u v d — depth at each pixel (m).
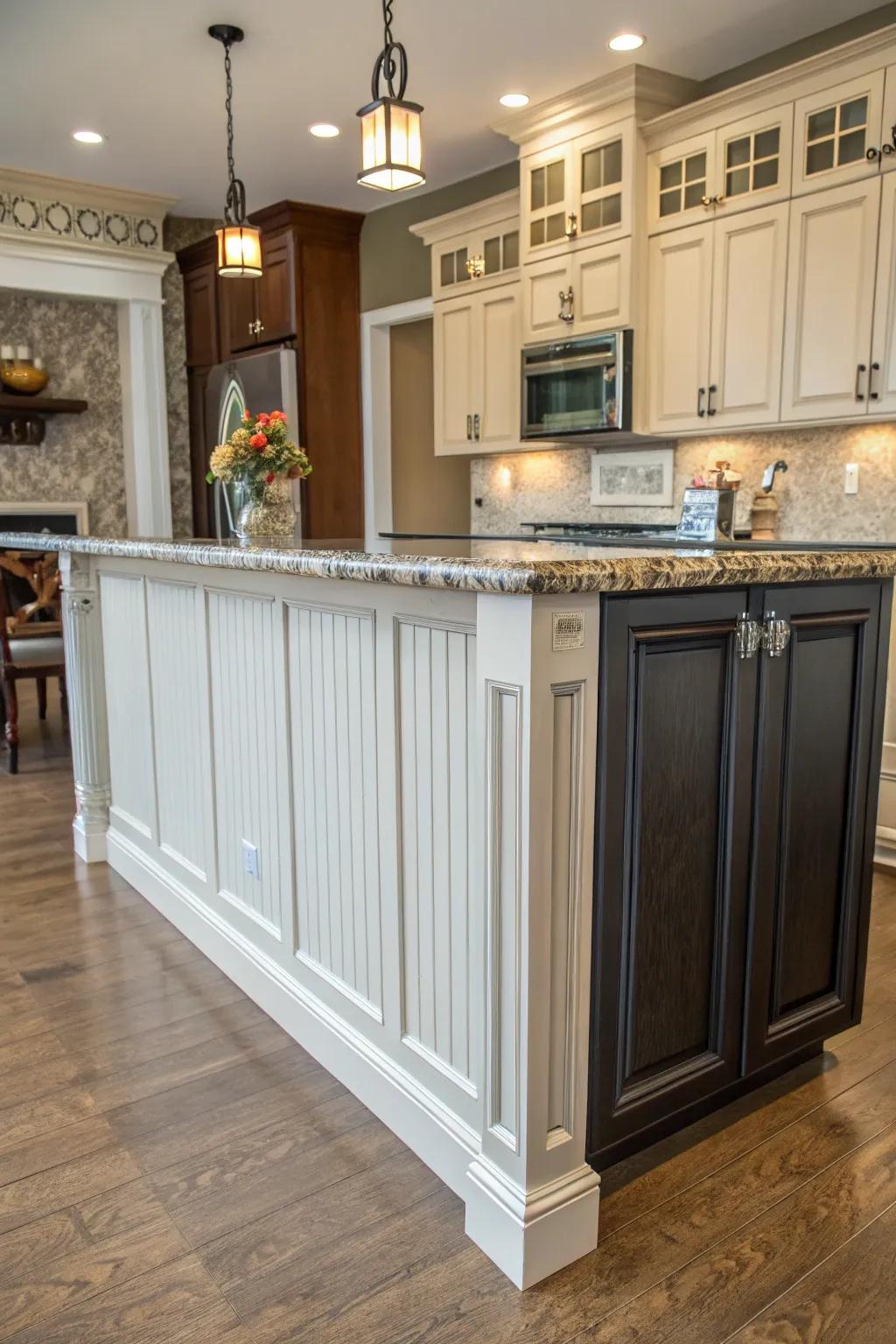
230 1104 1.89
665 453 4.14
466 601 1.46
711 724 1.58
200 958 2.54
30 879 3.10
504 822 1.37
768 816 1.71
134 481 5.92
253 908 2.31
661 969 1.59
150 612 2.71
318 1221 1.57
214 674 2.36
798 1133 1.79
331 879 1.95
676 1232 1.54
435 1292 1.42
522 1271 1.41
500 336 4.52
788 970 1.83
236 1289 1.42
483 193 4.86
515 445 4.52
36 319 5.64
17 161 4.80
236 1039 2.14
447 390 4.86
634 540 3.07
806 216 3.22
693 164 3.57
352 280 5.52
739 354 3.49
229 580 2.21
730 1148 1.75
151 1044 2.12
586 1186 1.48
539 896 1.36
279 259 5.36
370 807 1.78
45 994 2.34
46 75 3.77
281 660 2.04
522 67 3.66
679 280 3.67
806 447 3.60
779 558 1.57
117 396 5.96
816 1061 2.04
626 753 1.46
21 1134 1.80
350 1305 1.39
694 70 3.69
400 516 5.84
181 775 2.63
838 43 3.37
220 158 4.73
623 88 3.65
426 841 1.63
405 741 1.66
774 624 1.63
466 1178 1.54
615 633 1.39
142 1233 1.54
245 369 5.43
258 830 2.23
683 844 1.58
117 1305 1.39
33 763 4.51
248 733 2.23
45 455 5.77
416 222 5.16
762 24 3.33
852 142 3.07
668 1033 1.63
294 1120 1.84
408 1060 1.75
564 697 1.34
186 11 3.25
